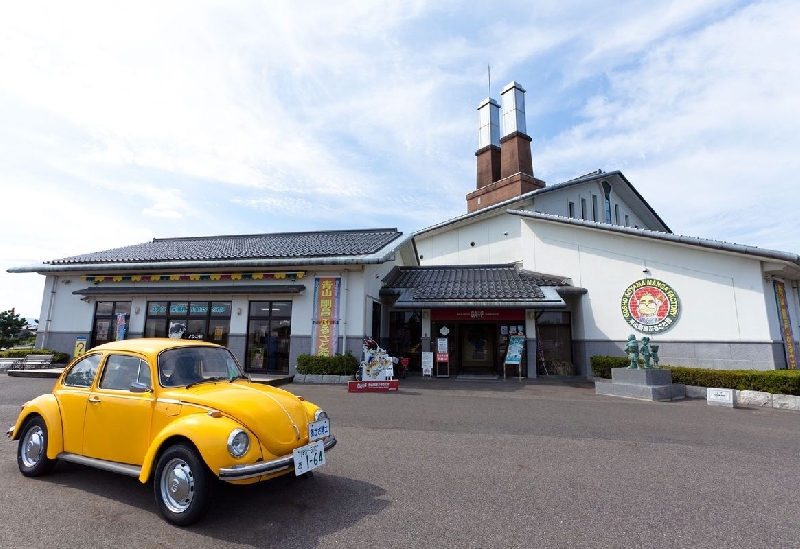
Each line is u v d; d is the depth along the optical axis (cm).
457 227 2355
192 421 388
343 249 1546
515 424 780
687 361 1421
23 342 2967
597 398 1123
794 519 397
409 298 1563
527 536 357
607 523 383
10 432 515
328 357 1376
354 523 379
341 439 660
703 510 414
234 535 357
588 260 1683
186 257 1563
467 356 1695
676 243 1462
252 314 1523
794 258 1221
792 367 1384
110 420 448
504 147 2406
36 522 377
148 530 365
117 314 1623
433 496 441
